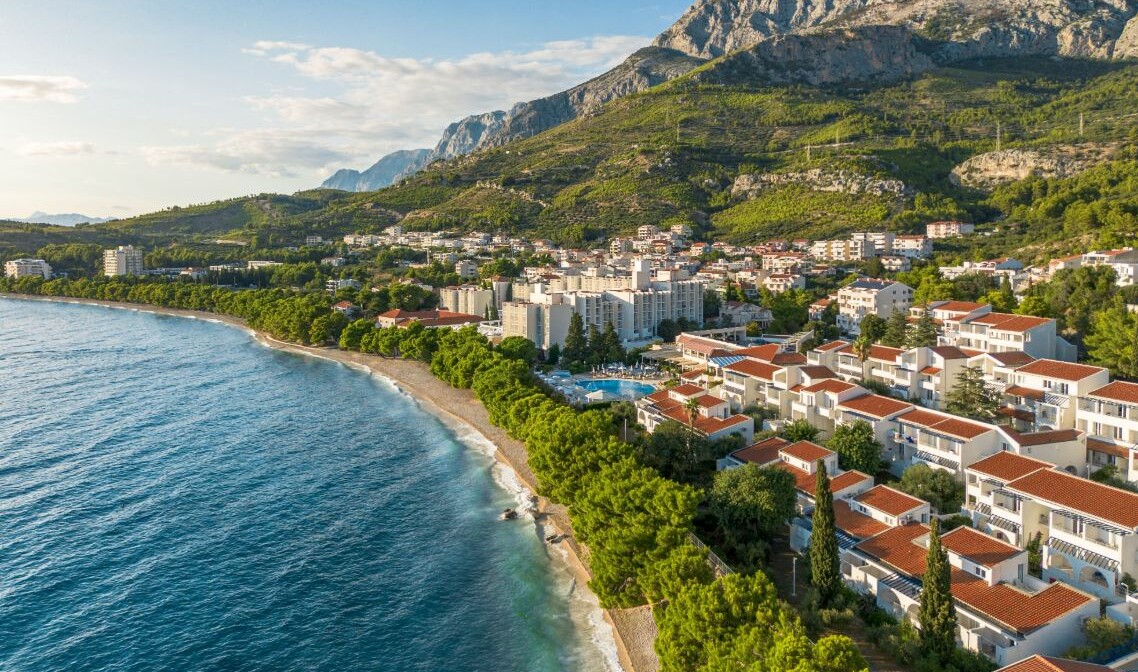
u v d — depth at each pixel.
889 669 65.31
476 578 92.88
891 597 74.00
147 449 143.38
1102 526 72.50
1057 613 64.44
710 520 94.88
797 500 95.44
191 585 91.25
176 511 113.38
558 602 87.06
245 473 130.38
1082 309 163.75
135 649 78.31
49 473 129.50
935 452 102.88
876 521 87.19
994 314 148.50
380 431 156.38
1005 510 83.69
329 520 110.31
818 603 74.19
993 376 126.12
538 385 163.50
